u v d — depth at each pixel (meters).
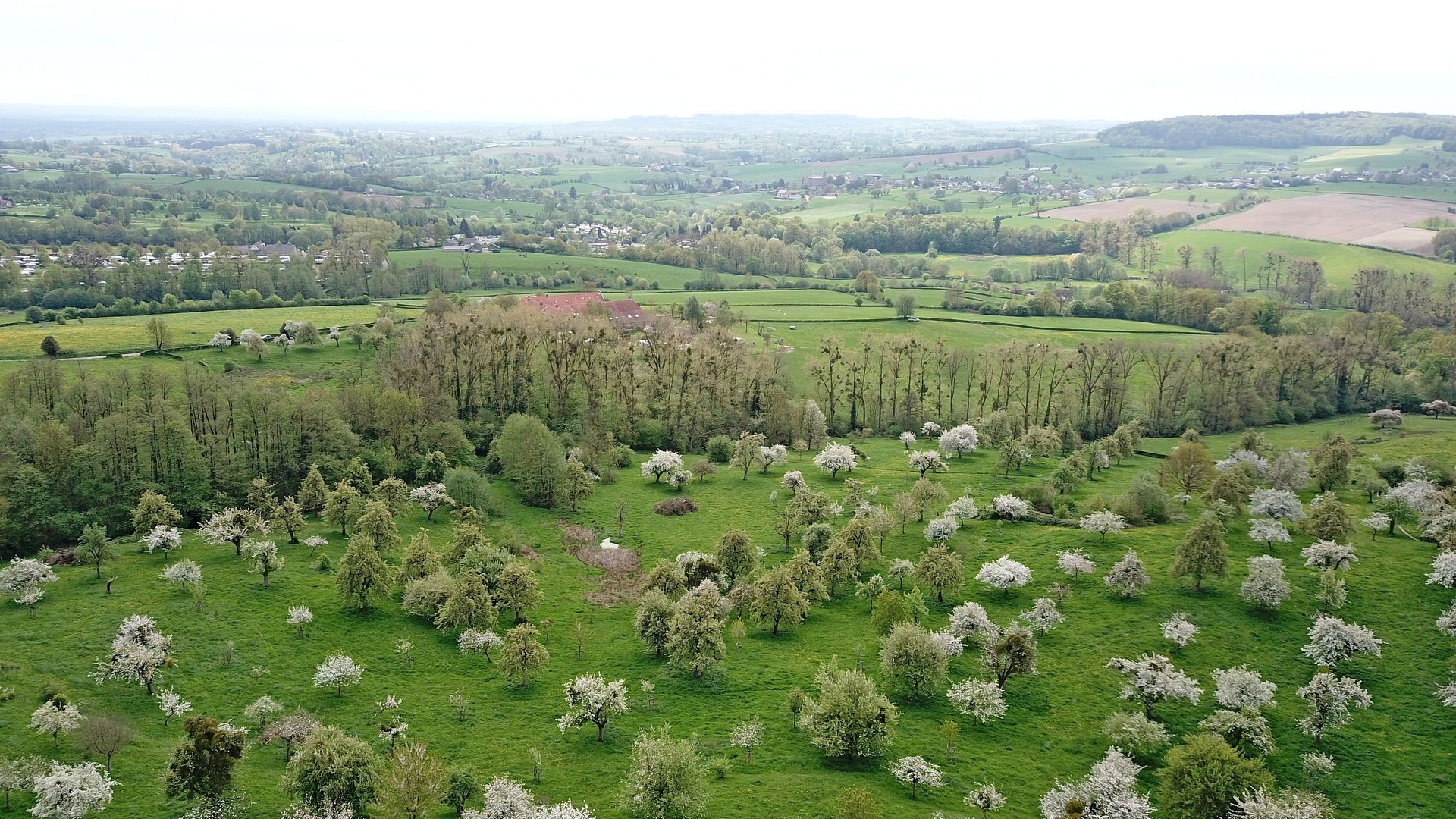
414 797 63.62
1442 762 72.69
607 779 72.00
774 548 122.44
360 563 98.31
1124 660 86.88
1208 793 65.88
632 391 188.12
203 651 88.06
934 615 99.75
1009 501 126.00
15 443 133.62
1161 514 124.38
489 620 96.31
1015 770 74.19
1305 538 113.06
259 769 71.44
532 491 140.38
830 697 76.50
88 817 63.34
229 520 113.69
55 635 88.38
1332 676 80.12
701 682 88.12
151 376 158.38
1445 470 137.00
